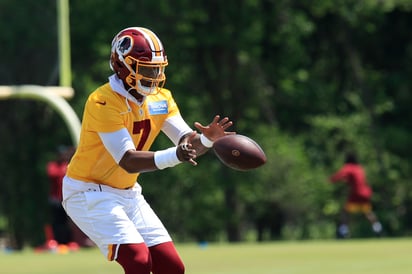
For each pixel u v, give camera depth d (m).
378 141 84.50
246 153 19.42
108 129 19.80
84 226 20.44
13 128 80.31
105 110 19.81
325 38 86.88
